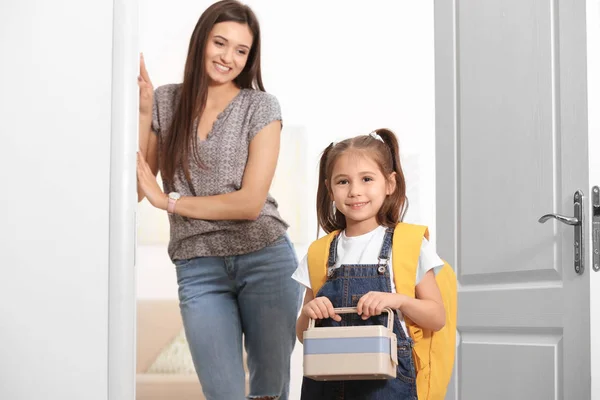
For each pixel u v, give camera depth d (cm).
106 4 163
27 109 161
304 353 173
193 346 288
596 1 195
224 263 292
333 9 463
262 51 459
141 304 441
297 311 298
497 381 218
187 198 293
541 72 208
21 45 162
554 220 202
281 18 461
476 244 229
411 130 465
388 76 465
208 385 285
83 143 161
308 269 199
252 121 305
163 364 434
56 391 158
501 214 220
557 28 204
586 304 190
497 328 220
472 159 232
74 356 158
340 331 171
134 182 162
